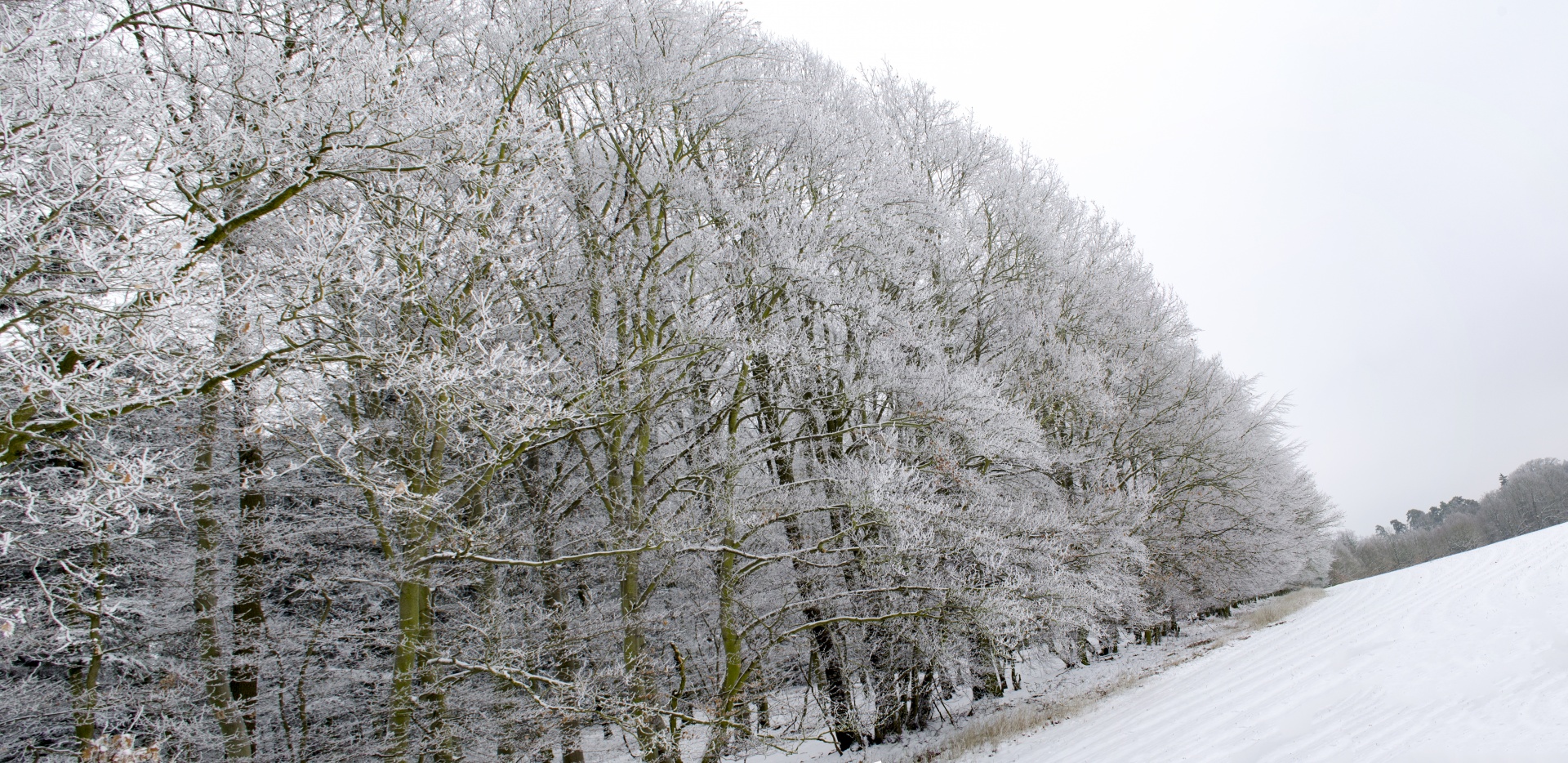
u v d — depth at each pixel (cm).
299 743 1005
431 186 773
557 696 874
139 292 450
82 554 766
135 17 620
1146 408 1803
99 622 766
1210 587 2095
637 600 1011
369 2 838
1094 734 1016
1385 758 605
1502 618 1077
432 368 630
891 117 1555
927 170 1527
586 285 1044
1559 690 662
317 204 764
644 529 968
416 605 824
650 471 1180
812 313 1182
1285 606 2247
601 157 1173
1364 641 1169
